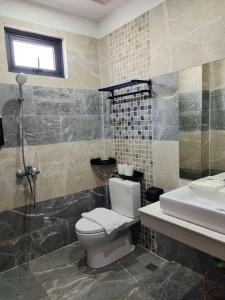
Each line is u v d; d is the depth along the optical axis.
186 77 1.80
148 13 2.02
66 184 2.44
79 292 1.80
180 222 1.35
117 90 2.47
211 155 1.73
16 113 2.07
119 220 2.09
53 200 2.36
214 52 1.61
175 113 1.91
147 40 2.06
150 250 2.31
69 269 2.09
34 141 2.20
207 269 1.87
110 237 2.04
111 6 2.29
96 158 2.67
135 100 2.28
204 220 1.26
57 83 2.31
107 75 2.57
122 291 1.79
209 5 1.59
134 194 2.21
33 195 2.21
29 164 2.18
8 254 2.12
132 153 2.40
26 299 1.76
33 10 2.12
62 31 2.32
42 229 2.31
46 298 1.76
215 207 1.50
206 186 1.56
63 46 2.37
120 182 2.31
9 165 2.07
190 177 1.87
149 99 2.13
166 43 1.91
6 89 2.01
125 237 2.24
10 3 2.00
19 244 2.17
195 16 1.68
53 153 2.33
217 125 1.67
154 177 2.18
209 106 1.69
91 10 2.34
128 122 2.39
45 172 2.29
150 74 2.08
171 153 1.99
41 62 2.31
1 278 2.00
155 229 1.50
